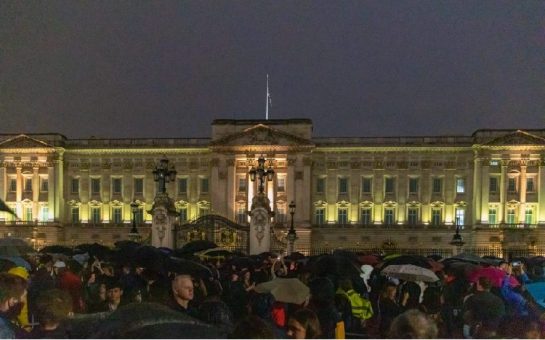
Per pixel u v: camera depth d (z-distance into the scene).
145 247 18.80
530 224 95.12
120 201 103.00
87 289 16.75
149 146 102.62
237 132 99.94
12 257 22.27
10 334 9.36
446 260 29.23
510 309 15.25
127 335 8.23
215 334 8.43
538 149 95.62
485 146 96.19
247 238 53.16
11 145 101.81
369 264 27.64
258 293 14.31
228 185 99.75
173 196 102.56
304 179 98.94
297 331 10.02
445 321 16.25
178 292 12.36
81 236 102.56
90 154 103.81
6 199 102.25
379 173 100.62
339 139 101.06
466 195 98.94
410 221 100.06
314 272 19.58
